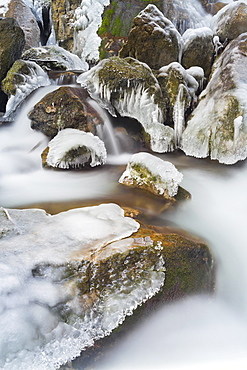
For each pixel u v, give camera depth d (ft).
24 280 7.00
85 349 6.89
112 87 18.97
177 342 8.25
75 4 39.86
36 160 17.31
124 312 7.44
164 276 8.30
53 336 6.57
